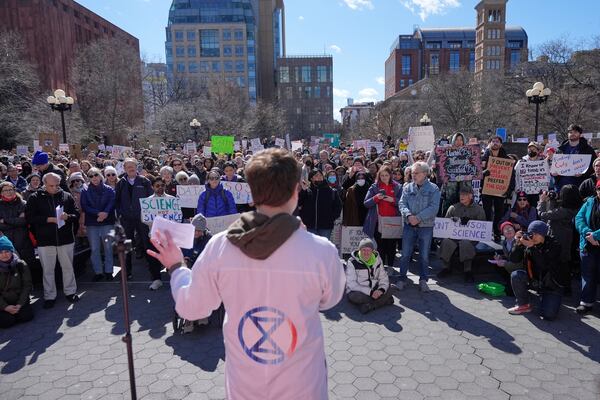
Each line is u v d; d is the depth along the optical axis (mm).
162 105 56531
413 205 5965
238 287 1566
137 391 3779
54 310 5711
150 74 59875
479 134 42531
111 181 8148
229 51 113562
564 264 5004
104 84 44406
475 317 5141
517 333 4691
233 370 1627
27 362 4355
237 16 112562
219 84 61688
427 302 5652
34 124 33656
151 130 47688
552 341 4488
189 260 5406
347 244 7484
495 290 5785
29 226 5953
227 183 7992
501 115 39375
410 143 10695
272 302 1545
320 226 7031
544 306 5016
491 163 7934
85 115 44406
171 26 112812
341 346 4508
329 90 123312
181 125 44406
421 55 135000
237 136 52875
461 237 6496
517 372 3922
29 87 35781
